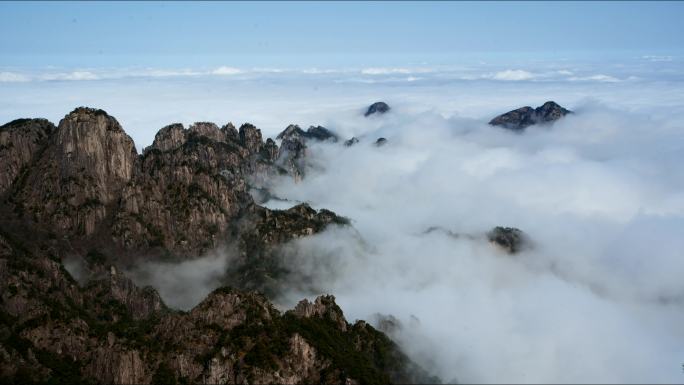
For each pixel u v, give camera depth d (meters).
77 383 117.12
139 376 116.75
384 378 125.00
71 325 130.25
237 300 127.81
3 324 127.25
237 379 113.94
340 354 124.94
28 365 118.94
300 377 117.56
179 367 117.69
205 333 121.56
